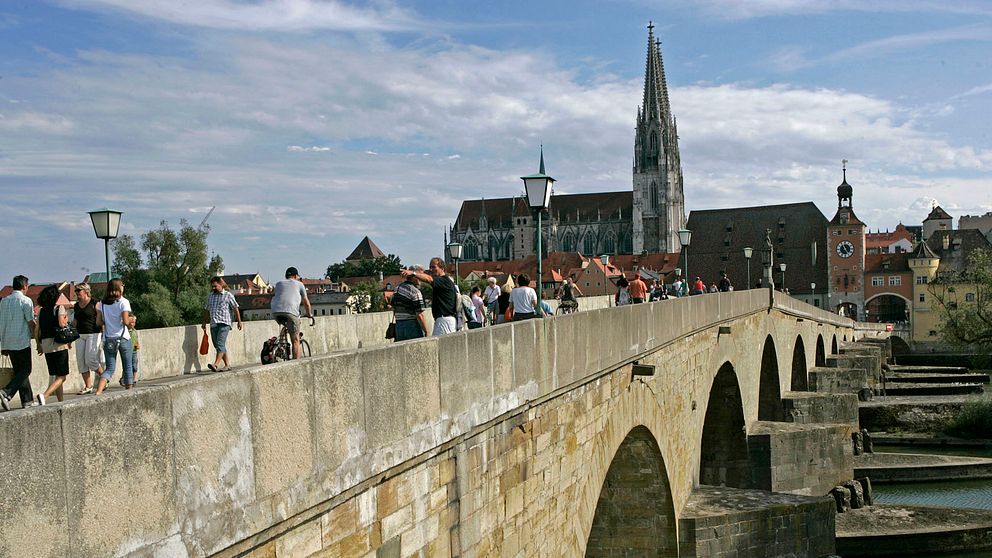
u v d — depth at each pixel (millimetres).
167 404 7398
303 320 30125
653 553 30969
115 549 6844
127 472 6969
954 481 63781
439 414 12375
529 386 16062
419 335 18203
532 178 21031
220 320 22750
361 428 10320
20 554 6055
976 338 109000
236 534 8180
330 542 9859
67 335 17156
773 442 49406
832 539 37969
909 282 187875
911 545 46125
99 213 25719
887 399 92562
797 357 84812
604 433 21594
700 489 38562
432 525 12336
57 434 6359
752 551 35375
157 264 104000
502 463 15000
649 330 26406
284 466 8898
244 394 8320
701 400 37062
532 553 16359
